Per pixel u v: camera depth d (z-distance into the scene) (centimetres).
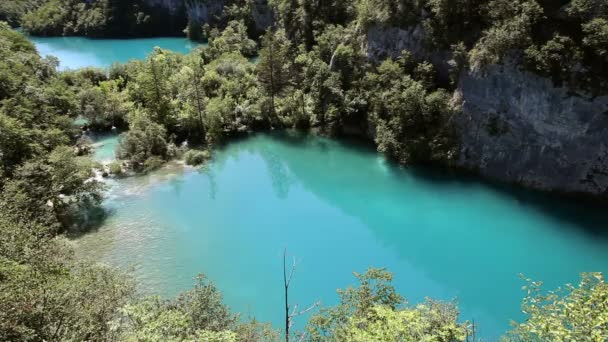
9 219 3027
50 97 6762
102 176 5822
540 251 4331
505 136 5222
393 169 5888
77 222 4881
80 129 6975
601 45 4503
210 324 2428
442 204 5122
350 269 4225
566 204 4838
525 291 3888
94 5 15475
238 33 10906
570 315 1583
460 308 3719
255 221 5000
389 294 2352
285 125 7350
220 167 6269
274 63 7425
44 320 1956
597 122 4584
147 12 14975
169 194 5509
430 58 6047
